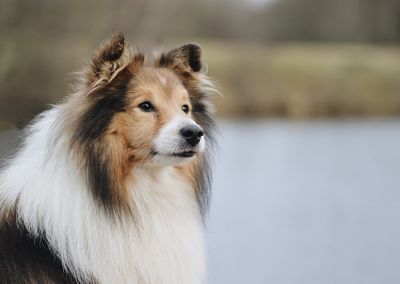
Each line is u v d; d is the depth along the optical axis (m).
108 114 5.80
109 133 5.79
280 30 51.19
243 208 15.74
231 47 44.25
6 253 5.63
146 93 5.95
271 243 12.51
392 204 16.47
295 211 15.48
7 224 5.74
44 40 24.91
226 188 18.48
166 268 5.85
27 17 23.77
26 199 5.72
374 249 12.28
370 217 15.00
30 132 6.11
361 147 27.34
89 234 5.63
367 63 41.78
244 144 28.02
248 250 11.96
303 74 39.88
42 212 5.64
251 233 13.27
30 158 5.91
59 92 23.75
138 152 5.88
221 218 14.62
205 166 6.45
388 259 11.55
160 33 28.53
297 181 19.75
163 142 5.81
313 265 11.14
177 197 6.09
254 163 23.17
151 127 5.89
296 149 26.72
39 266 5.59
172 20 33.19
